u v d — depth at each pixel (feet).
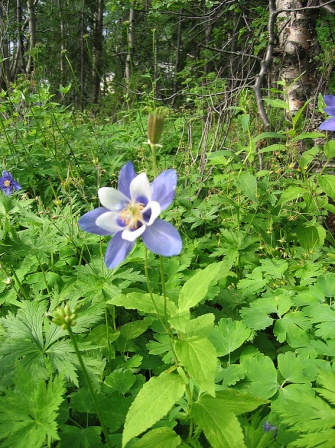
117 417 1.08
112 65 10.34
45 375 1.02
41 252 1.41
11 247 1.36
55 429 0.77
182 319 0.82
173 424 1.05
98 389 1.07
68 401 1.18
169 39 8.35
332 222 2.25
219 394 0.92
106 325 1.27
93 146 2.92
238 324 1.30
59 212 1.69
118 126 3.57
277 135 1.62
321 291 1.35
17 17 7.84
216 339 1.29
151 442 0.90
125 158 2.85
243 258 1.71
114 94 4.56
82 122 3.96
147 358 1.34
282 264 1.54
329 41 3.20
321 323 1.23
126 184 0.82
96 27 10.97
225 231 1.74
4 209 1.43
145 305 0.89
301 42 2.63
